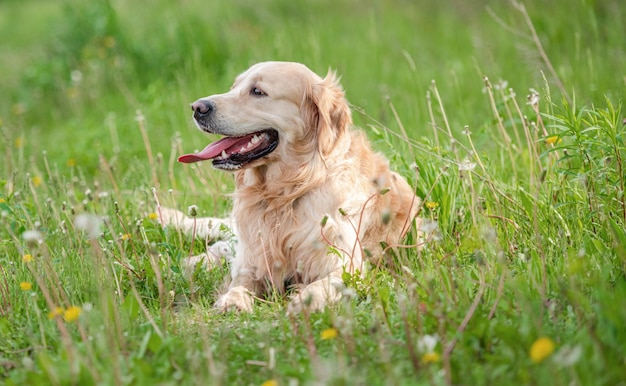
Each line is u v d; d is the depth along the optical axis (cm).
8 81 1237
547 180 539
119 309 428
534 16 1030
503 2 1196
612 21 969
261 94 518
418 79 877
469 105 837
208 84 997
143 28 1202
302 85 522
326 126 520
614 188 488
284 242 520
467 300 388
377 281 473
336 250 480
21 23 1842
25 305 441
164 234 550
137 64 1110
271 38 1156
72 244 524
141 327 400
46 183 720
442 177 559
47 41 1287
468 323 362
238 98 520
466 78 931
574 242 472
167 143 848
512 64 929
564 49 961
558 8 1030
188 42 1105
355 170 529
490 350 348
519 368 323
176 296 486
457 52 1080
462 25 1216
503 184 558
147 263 492
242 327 411
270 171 528
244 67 1030
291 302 429
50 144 905
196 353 345
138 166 753
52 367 331
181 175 755
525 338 336
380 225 537
